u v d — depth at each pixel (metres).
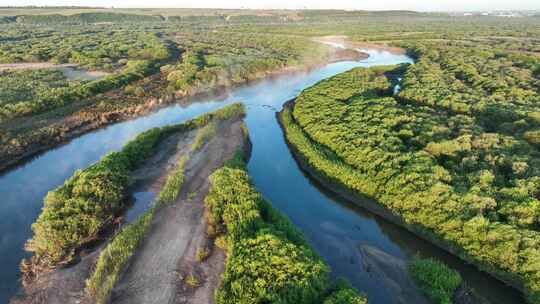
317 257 25.88
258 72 89.62
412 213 31.78
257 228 28.30
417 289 25.66
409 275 26.88
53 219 29.05
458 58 95.62
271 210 31.23
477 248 27.25
